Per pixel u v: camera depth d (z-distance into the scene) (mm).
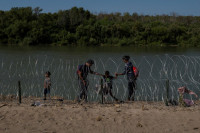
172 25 63781
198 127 5551
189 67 17094
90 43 60594
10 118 6164
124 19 84875
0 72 14875
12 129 5527
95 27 62406
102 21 73312
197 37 60031
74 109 6922
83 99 8539
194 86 11711
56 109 6898
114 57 29500
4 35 62531
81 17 69625
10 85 11594
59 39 61844
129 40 62125
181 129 5480
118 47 54906
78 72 8148
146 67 17391
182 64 18750
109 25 64062
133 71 8734
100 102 8453
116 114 6480
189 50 45938
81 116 6312
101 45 60969
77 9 73125
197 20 84625
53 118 6180
